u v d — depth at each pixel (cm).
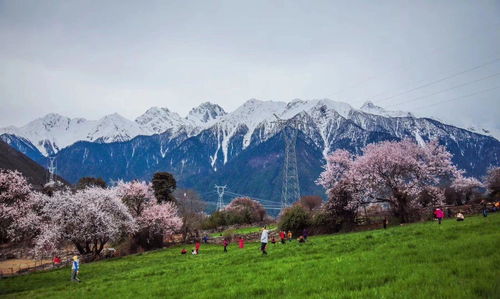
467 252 1995
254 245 6475
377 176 6819
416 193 6706
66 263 6022
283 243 5075
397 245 2695
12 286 4091
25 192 9200
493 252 1900
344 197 7250
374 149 7212
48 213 6944
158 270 3569
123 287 2788
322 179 7862
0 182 9088
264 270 2495
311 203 13250
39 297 3048
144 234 8612
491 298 1268
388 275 1742
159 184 11631
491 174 9844
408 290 1452
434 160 7088
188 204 13312
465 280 1488
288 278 2064
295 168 13625
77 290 3069
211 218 13088
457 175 7112
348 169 7669
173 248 7994
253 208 14988
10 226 7944
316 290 1697
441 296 1339
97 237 6800
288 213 7544
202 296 1953
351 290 1612
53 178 18838
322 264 2333
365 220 7331
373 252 2525
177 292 2244
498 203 6128
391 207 7362
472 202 8731
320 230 7288
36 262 6850
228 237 8450
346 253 2764
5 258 7425
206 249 6869
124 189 9356
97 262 6028
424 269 1744
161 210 8838
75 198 7069
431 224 4441
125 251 7856
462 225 3328
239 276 2411
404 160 6788
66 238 6694
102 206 7338
